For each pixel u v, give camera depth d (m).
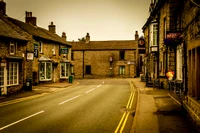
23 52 22.48
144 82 32.41
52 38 32.12
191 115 9.36
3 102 15.77
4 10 26.02
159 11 24.12
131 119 11.01
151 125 9.21
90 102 15.89
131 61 47.22
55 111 12.91
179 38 15.18
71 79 31.84
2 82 19.28
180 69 17.30
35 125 9.96
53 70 32.06
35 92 21.17
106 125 9.91
